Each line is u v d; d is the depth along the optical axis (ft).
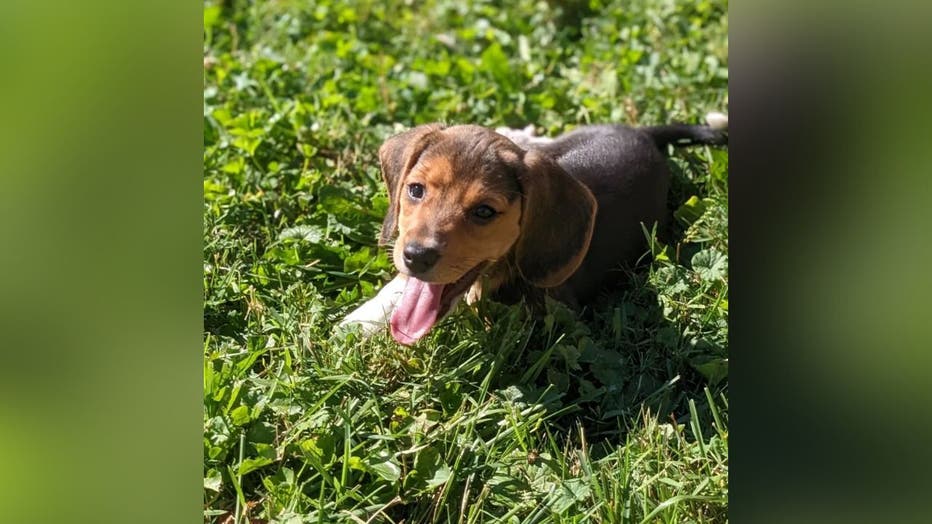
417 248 4.07
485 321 4.33
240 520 3.86
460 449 4.01
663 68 5.51
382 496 3.92
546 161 4.23
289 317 4.31
